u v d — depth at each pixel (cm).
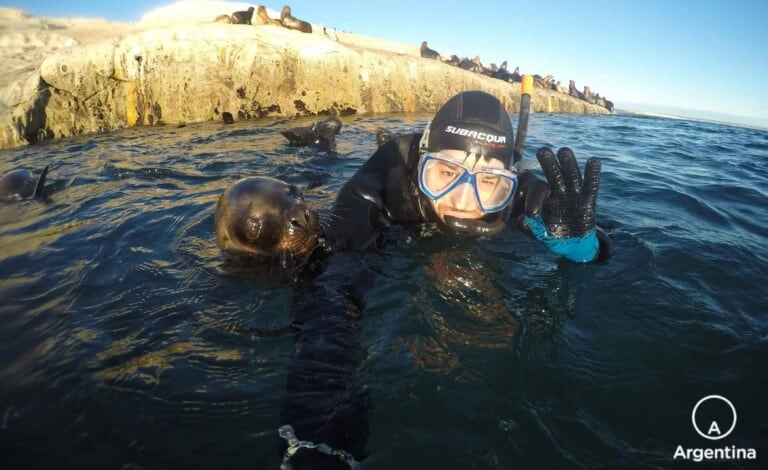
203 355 58
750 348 64
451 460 46
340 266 76
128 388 53
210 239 94
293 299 69
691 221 113
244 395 52
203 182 145
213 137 233
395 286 73
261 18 364
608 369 59
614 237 97
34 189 135
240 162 173
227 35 301
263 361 57
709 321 69
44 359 58
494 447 48
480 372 56
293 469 43
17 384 54
